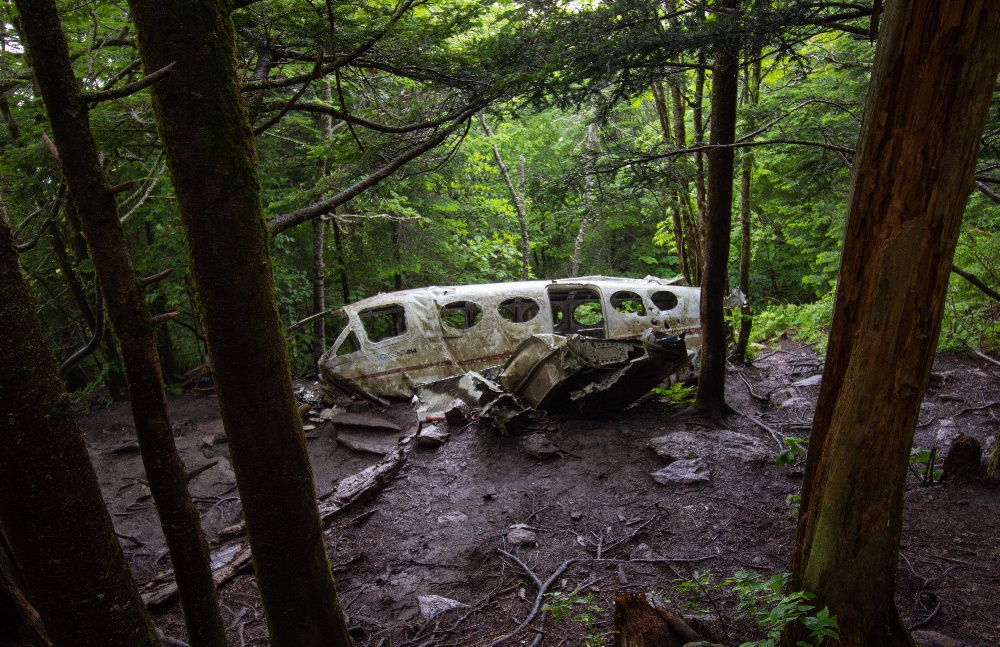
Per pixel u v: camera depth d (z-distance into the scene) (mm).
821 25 5059
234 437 2711
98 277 2238
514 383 7809
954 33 1994
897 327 2240
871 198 2229
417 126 4551
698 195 10125
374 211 11727
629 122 13742
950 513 4883
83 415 10266
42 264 10750
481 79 5117
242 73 4156
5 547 3424
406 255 12742
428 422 8188
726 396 8922
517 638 3941
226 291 2512
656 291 10164
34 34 1982
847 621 2512
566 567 4797
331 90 10031
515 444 7195
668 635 3150
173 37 2328
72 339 13000
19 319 1528
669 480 5941
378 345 9016
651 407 8109
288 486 2801
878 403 2322
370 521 5977
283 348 2738
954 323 8977
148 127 4832
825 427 2545
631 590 4375
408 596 4711
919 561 4352
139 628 1806
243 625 4469
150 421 2352
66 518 1612
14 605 3361
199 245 2479
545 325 9664
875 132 2188
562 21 5316
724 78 6516
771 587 2688
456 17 4887
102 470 7879
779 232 15953
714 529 5109
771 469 6004
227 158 2445
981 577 4102
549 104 5461
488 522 5699
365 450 7719
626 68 4930
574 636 3889
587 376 7586
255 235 2562
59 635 1707
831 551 2506
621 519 5453
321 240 11367
